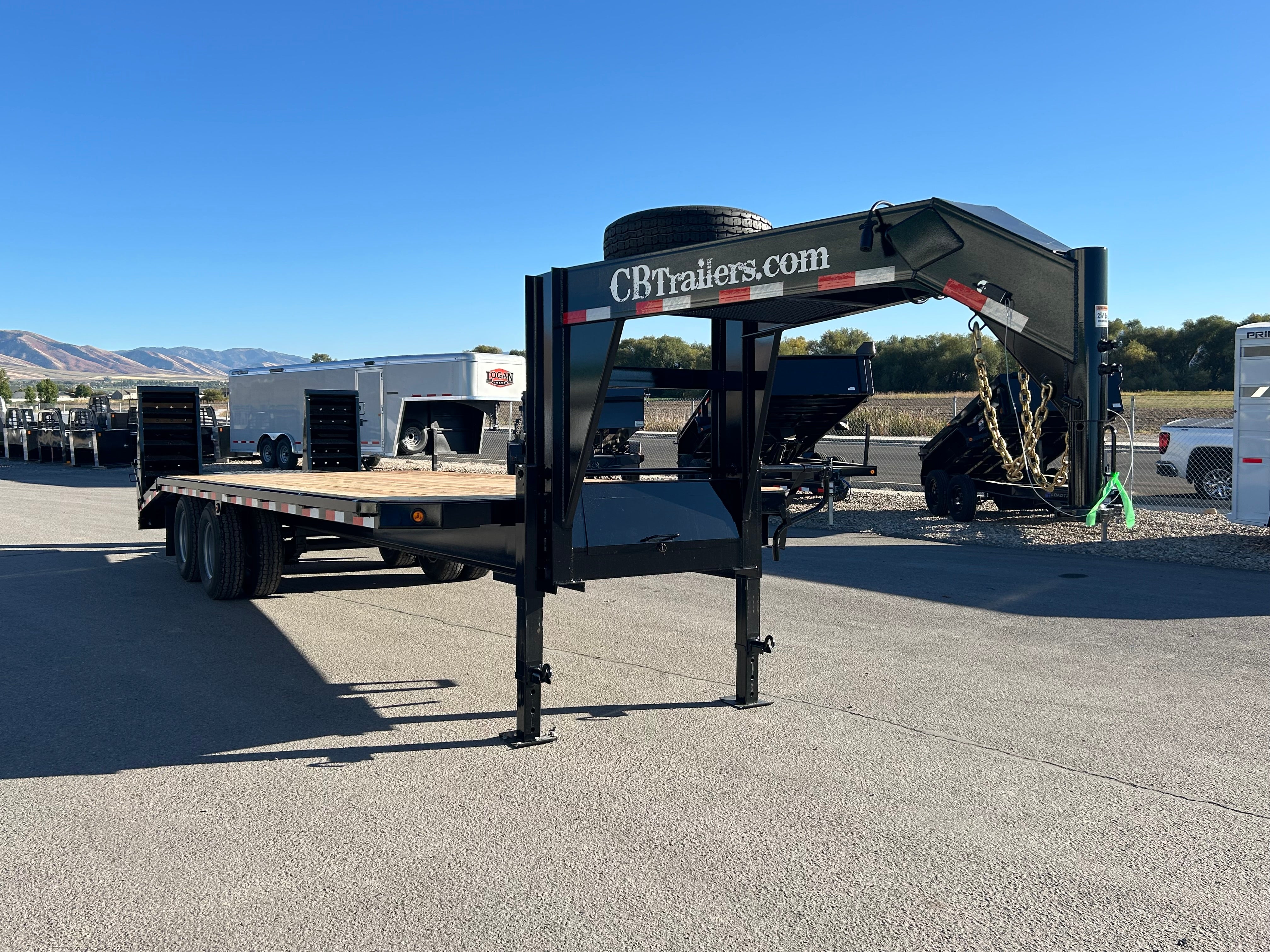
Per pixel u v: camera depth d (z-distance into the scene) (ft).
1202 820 12.76
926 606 27.25
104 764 15.02
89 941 9.86
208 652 22.18
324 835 12.37
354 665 21.03
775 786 13.98
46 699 18.42
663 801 13.46
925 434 106.63
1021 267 11.89
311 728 16.76
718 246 14.12
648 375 16.99
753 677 17.92
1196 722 16.85
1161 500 52.44
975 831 12.42
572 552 15.87
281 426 90.58
